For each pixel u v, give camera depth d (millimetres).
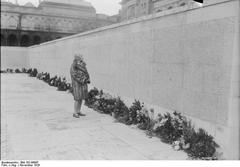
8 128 6066
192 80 4750
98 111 7871
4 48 24922
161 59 5695
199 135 4340
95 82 9773
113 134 5539
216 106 4195
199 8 4535
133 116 6359
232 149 3932
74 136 5434
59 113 7703
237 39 3795
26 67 26094
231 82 3893
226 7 3955
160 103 5758
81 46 11289
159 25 5742
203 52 4461
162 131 5156
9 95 11250
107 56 8656
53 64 16266
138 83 6695
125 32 7367
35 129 5977
